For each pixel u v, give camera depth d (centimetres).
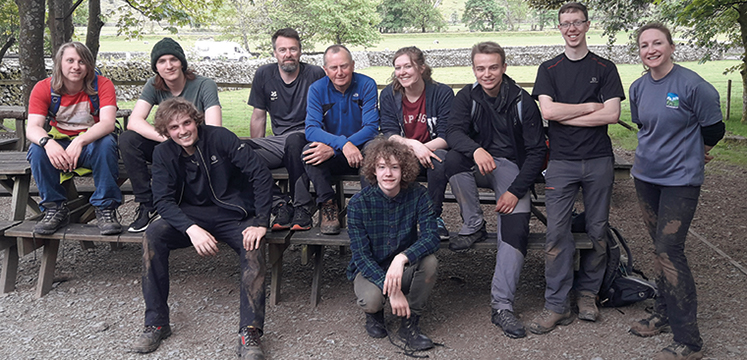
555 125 329
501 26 9800
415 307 310
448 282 402
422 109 366
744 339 307
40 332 332
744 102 1122
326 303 371
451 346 313
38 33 691
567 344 311
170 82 387
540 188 615
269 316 353
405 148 299
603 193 327
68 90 385
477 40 7000
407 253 295
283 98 423
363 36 3525
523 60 3500
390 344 317
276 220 354
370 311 312
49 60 1850
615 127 1122
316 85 383
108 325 340
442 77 2667
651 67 281
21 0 667
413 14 8081
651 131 289
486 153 327
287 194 388
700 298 363
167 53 375
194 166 328
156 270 317
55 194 374
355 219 306
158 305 317
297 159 365
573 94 320
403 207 309
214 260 450
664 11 860
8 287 388
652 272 413
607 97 315
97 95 389
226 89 2305
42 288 382
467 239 339
